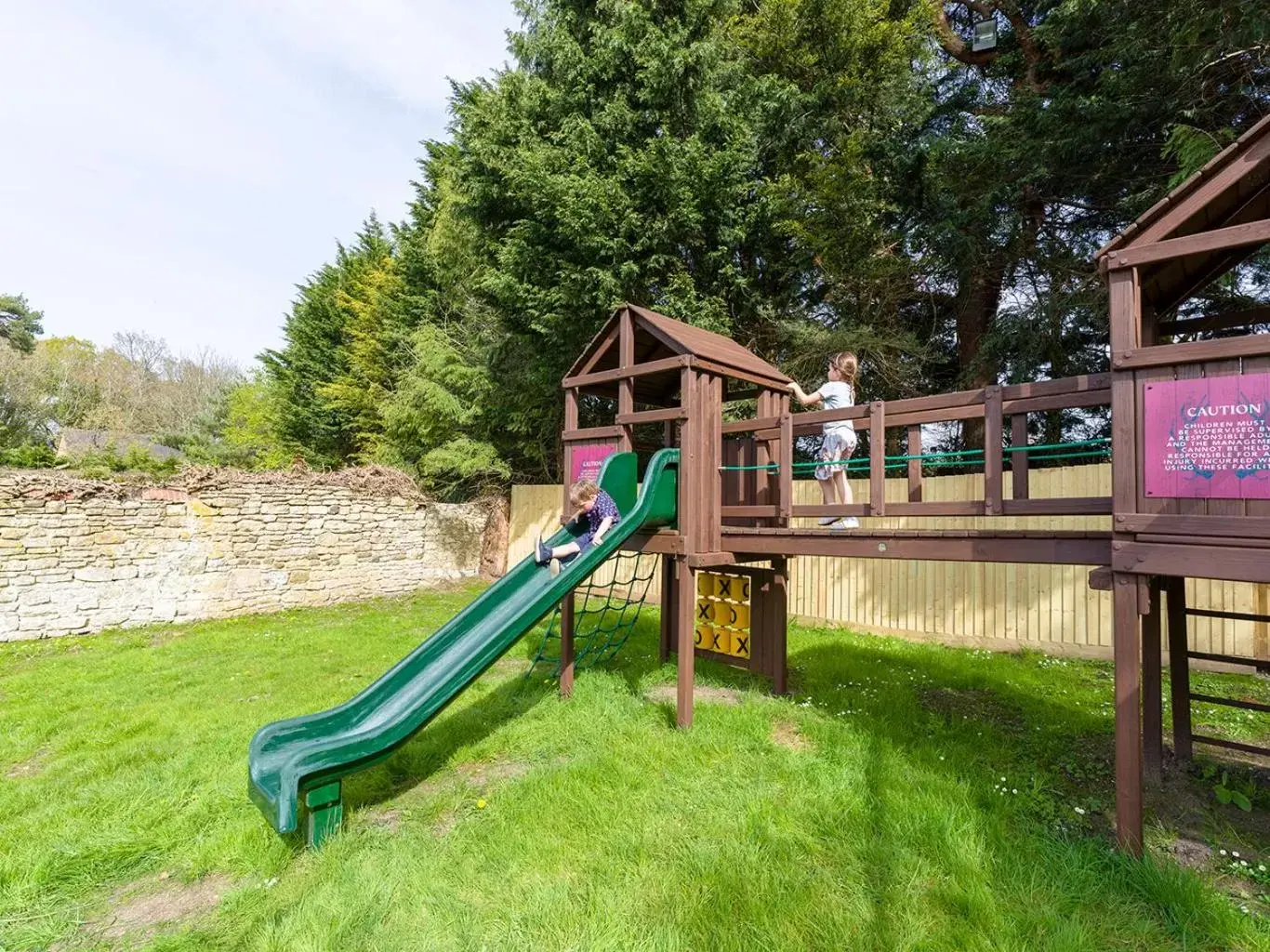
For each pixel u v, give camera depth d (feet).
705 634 21.25
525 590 15.14
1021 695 17.52
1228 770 12.57
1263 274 22.80
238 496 34.37
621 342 17.35
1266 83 21.57
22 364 82.99
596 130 34.78
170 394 110.93
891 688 18.35
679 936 7.65
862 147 32.17
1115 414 9.56
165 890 9.10
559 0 37.78
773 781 11.95
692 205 32.60
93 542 29.30
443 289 60.75
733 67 35.24
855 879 8.80
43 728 15.64
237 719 16.30
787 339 34.47
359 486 40.37
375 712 11.87
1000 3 33.68
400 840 10.14
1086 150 25.64
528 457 51.08
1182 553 8.90
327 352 78.02
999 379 32.14
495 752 13.91
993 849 9.43
